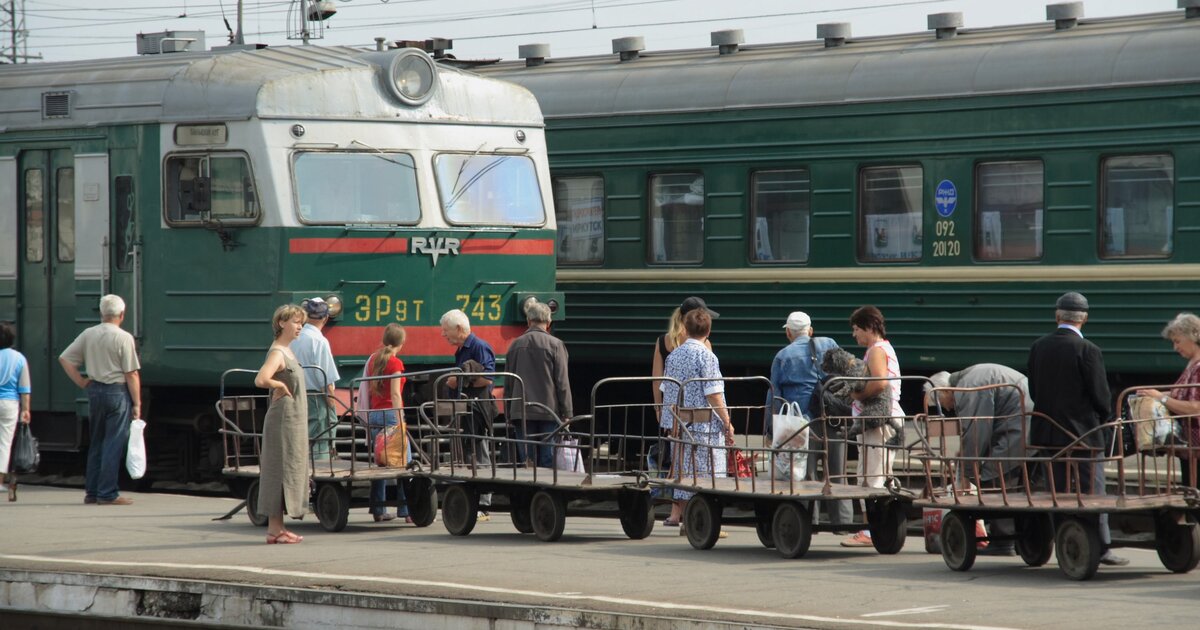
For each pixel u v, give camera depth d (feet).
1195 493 45.34
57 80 76.13
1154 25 75.72
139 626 44.83
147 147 72.13
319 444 62.39
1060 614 38.29
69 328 75.41
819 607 39.42
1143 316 73.67
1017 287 76.89
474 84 75.10
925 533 52.37
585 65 93.30
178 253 71.41
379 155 71.67
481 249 73.97
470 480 55.88
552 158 90.43
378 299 71.20
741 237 84.43
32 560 48.39
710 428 56.08
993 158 77.36
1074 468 46.19
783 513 50.19
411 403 71.36
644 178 87.51
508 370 63.52
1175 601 40.57
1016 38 79.25
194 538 54.90
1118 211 74.38
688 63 88.43
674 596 41.14
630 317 88.17
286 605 42.47
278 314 53.72
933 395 51.19
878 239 80.84
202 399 75.41
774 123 83.41
